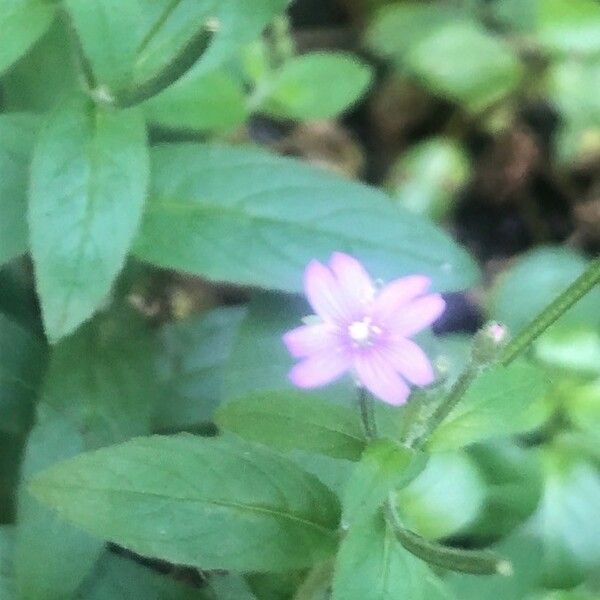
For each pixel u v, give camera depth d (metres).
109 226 0.17
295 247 0.18
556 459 0.19
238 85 0.21
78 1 0.17
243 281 0.18
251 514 0.16
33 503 0.17
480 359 0.15
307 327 0.15
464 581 0.18
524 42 0.25
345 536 0.15
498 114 0.26
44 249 0.16
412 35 0.26
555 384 0.19
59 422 0.18
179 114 0.19
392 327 0.15
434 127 0.27
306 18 0.28
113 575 0.18
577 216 0.26
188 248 0.18
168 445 0.15
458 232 0.26
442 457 0.18
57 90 0.19
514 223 0.26
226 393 0.18
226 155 0.18
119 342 0.18
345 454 0.15
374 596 0.15
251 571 0.16
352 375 0.16
